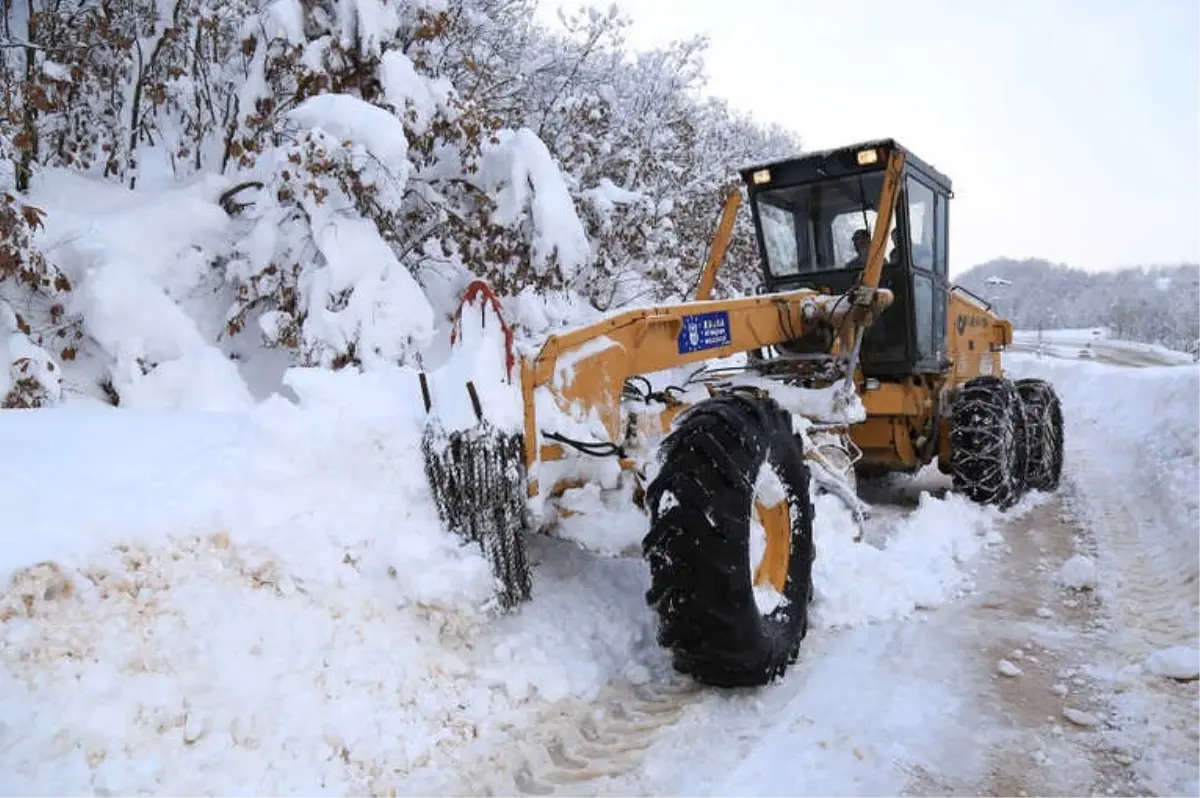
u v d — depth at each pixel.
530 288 5.87
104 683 2.10
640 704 2.86
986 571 4.61
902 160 5.54
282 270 5.09
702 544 2.68
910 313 6.09
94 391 4.57
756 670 2.84
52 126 5.71
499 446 2.91
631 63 10.12
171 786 2.00
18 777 1.83
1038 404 7.13
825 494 4.32
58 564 2.24
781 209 6.44
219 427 3.35
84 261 4.57
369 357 4.86
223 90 6.46
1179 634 3.57
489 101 7.35
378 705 2.51
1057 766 2.55
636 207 7.91
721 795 2.34
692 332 3.91
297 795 2.15
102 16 5.66
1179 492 5.86
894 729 2.74
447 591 2.85
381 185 5.00
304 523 2.81
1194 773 2.47
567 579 3.50
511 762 2.46
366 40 5.32
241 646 2.41
